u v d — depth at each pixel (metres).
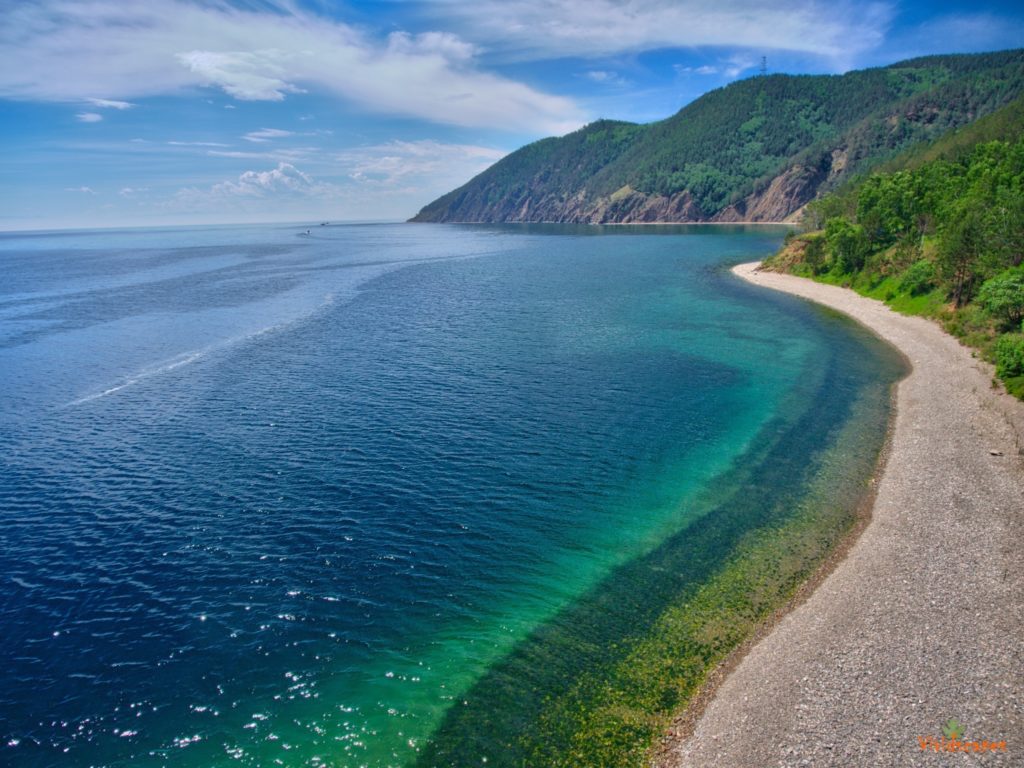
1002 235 84.31
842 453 49.72
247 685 27.91
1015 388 58.31
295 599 33.41
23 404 63.66
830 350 80.50
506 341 87.25
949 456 47.25
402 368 74.25
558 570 35.78
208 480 46.38
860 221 134.75
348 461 49.19
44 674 28.58
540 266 181.50
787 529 39.44
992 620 29.53
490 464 48.56
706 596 33.41
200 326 101.31
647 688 27.45
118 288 149.25
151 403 63.25
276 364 76.94
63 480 46.72
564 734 25.28
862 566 34.75
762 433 54.16
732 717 25.47
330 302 123.12
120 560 36.91
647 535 39.22
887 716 24.62
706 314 105.00
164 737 25.45
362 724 25.89
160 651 29.91
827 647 28.70
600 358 77.88
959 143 187.25
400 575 35.28
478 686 27.72
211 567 36.12
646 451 50.94
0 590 34.25
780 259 150.75
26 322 107.00
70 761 24.45
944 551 35.41
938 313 90.12
